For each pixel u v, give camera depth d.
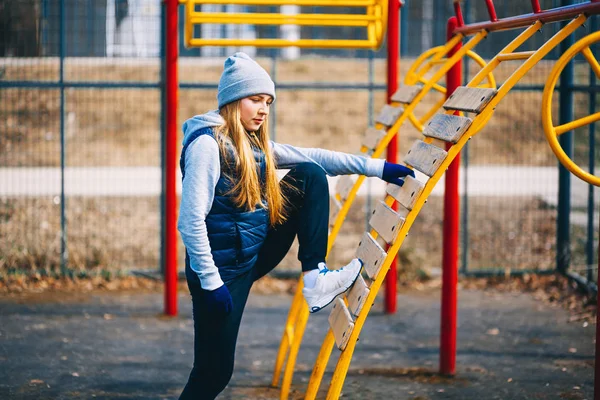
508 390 4.66
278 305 6.70
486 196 10.45
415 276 7.50
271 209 3.39
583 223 8.23
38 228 8.43
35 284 7.08
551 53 8.48
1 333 5.73
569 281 7.20
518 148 12.65
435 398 4.54
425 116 5.11
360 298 3.30
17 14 7.70
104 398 4.48
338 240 8.66
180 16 11.12
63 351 5.35
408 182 3.56
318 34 14.50
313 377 3.62
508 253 8.26
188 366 5.08
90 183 10.87
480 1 10.88
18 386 4.65
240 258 3.36
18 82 7.04
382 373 5.01
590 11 3.37
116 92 14.05
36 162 11.81
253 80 3.31
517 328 6.00
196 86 7.19
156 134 13.38
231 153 3.28
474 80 3.88
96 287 7.10
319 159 3.67
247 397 4.56
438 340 5.74
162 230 7.34
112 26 7.49
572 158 7.18
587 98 8.86
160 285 7.23
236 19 5.77
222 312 3.23
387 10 5.95
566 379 4.85
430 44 10.88
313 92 15.03
